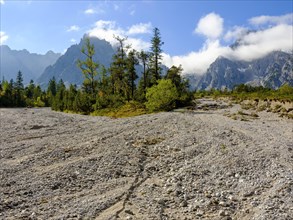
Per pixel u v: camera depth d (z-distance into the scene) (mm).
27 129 28828
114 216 8727
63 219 8562
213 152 16047
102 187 11312
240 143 18078
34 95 138250
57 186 11477
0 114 53031
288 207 9062
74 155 16062
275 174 12039
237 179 11906
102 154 15875
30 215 8828
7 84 123688
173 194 10547
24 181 12008
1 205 9570
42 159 15391
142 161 14820
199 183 11555
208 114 36750
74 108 58688
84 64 69812
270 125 26719
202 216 8859
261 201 9711
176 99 48344
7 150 18125
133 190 11055
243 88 109375
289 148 16578
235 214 8984
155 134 21391
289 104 37375
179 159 15039
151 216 8812
